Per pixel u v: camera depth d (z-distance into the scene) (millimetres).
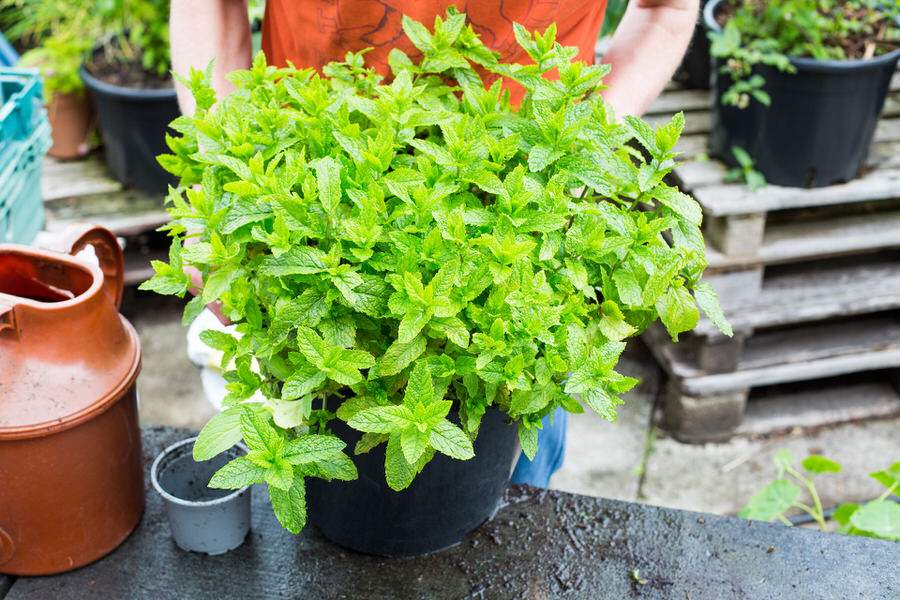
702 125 2338
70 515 957
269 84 959
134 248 2598
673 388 2289
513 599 965
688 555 1014
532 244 763
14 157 1421
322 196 774
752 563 1002
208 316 1433
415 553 1009
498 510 1071
